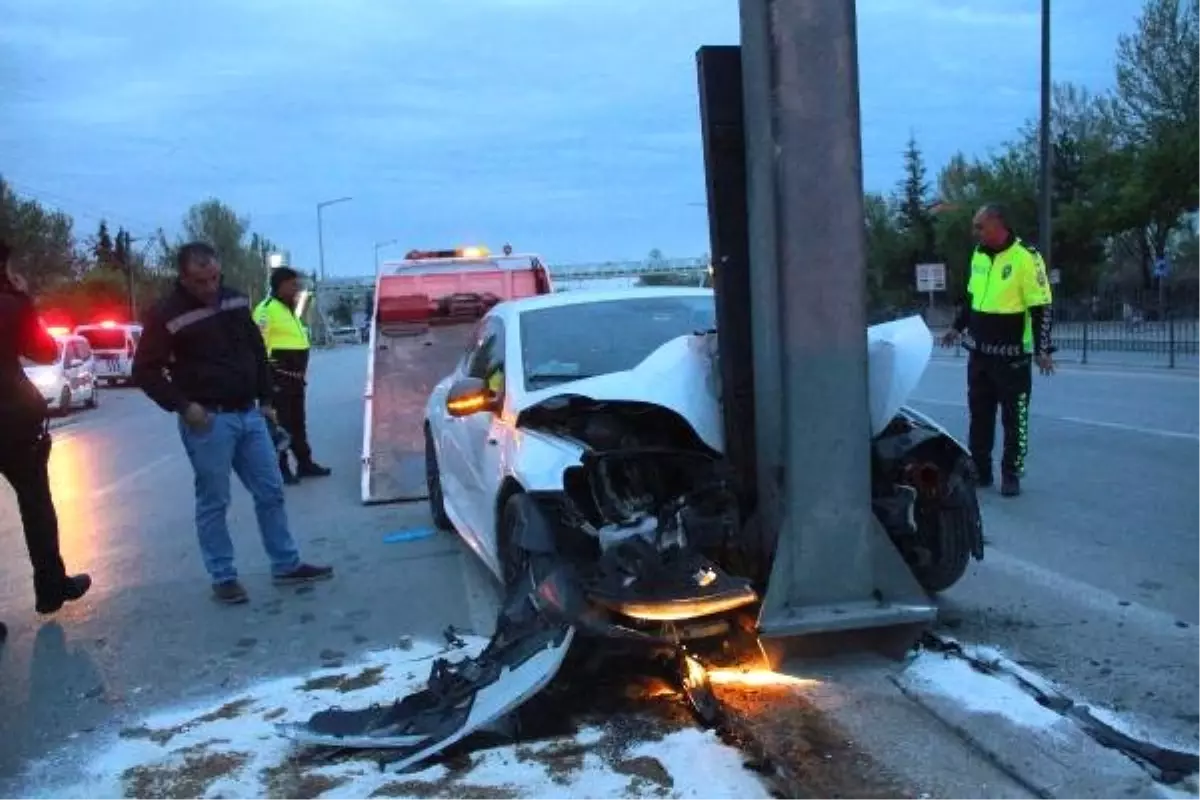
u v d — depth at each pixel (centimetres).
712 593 387
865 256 402
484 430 546
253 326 615
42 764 383
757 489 431
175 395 570
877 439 465
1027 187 4247
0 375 546
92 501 948
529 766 349
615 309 603
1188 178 3725
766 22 390
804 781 327
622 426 456
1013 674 403
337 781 349
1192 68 3759
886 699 386
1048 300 727
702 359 454
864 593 416
